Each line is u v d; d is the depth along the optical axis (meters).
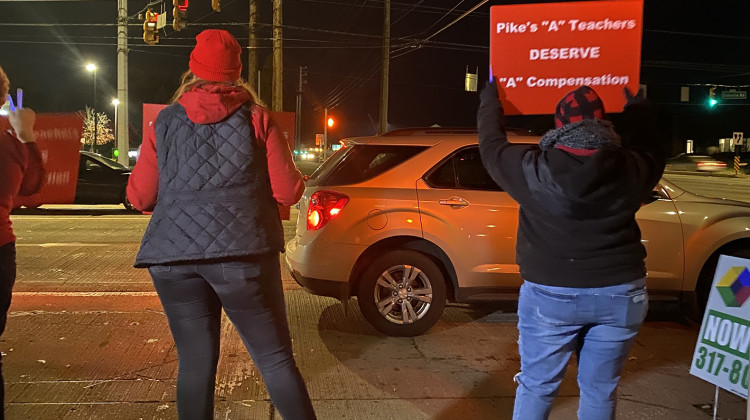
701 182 32.88
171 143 2.84
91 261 8.89
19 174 2.99
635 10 3.23
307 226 5.71
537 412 2.97
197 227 2.79
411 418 4.05
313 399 4.31
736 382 3.81
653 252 5.81
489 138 2.90
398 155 5.79
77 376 4.61
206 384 3.02
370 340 5.64
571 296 2.75
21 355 5.02
